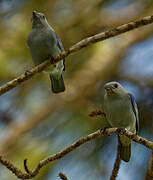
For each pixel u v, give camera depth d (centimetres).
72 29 1407
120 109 994
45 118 1288
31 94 1359
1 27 1335
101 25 1423
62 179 791
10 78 1304
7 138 1254
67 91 1330
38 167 783
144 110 1262
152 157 764
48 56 1055
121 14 1441
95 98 1337
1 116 1343
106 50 1397
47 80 1361
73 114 1247
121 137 949
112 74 1379
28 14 1361
